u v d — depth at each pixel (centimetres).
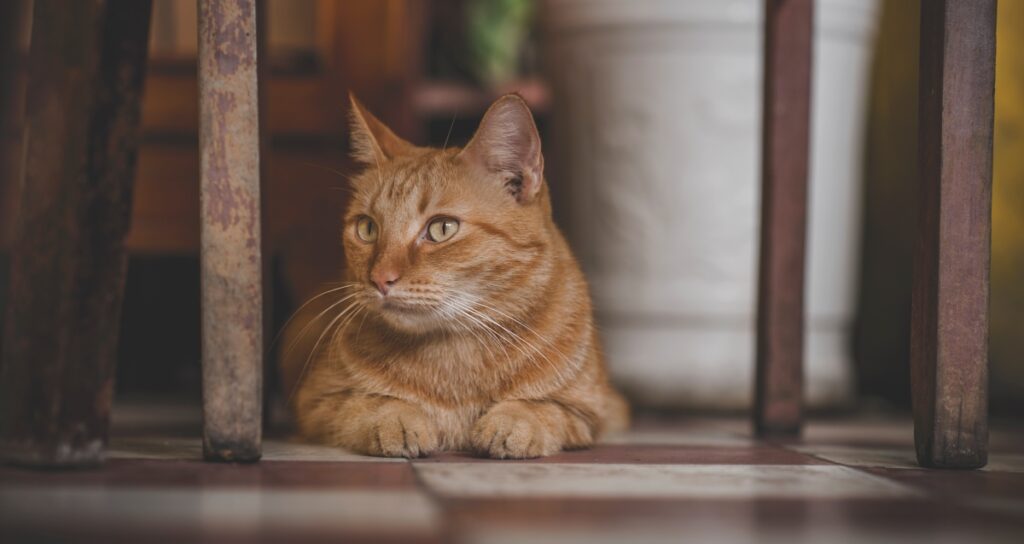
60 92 133
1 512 111
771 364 226
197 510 113
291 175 311
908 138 337
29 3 307
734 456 176
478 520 109
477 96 392
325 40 311
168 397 354
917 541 103
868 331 359
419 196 188
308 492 126
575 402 192
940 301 156
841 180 312
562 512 115
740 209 306
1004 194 303
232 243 146
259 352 149
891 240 347
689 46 303
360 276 190
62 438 135
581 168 319
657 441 211
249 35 145
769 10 226
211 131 144
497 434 168
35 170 134
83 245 133
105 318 136
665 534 104
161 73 302
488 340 185
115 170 135
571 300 197
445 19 451
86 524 105
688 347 310
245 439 149
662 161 308
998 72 303
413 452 167
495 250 187
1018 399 305
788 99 224
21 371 135
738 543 101
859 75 314
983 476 151
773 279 225
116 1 133
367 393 186
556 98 327
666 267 309
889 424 283
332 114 312
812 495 130
